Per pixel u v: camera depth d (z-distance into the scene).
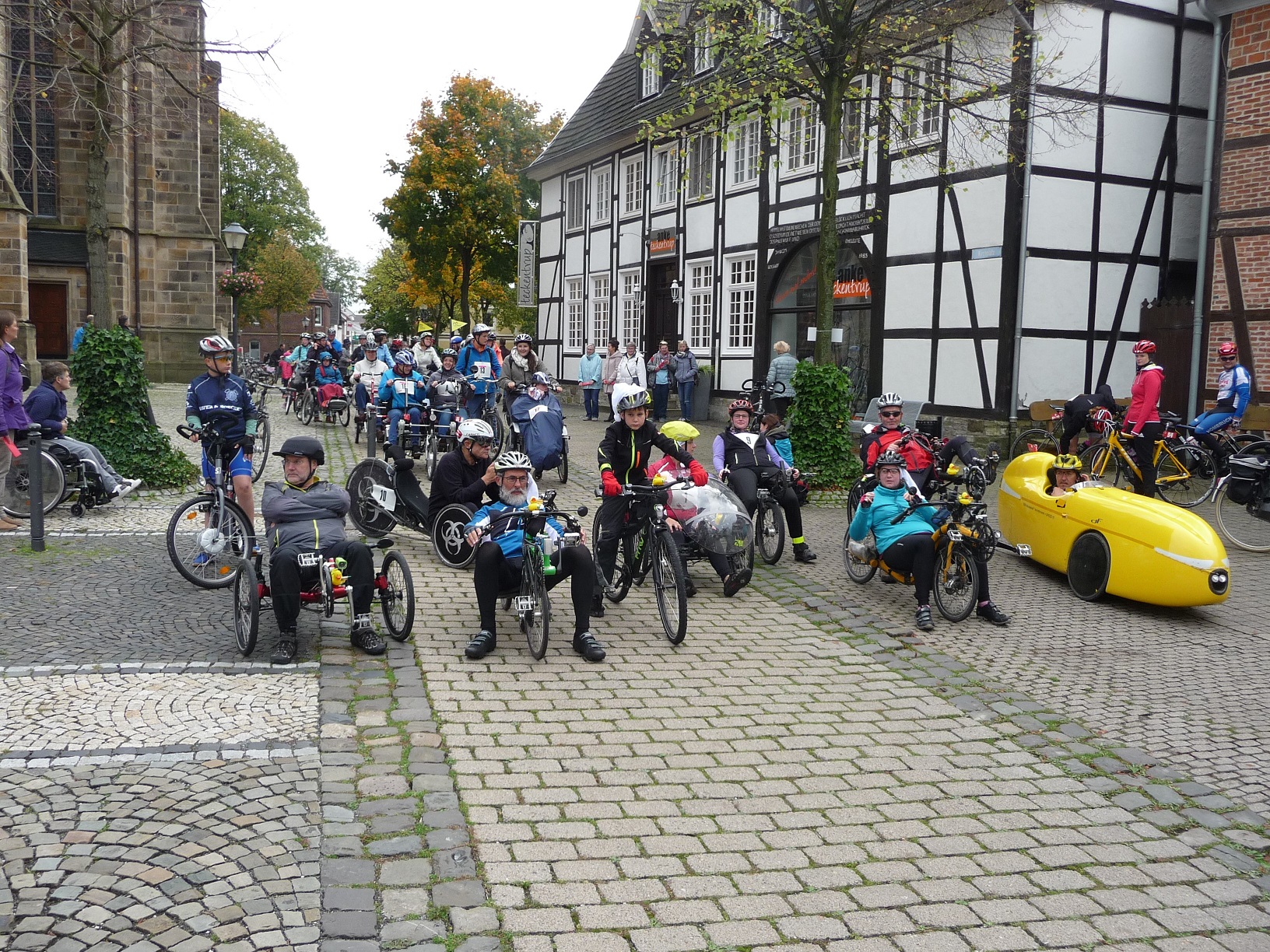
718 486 9.00
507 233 40.44
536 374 14.13
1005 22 15.91
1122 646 7.63
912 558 8.12
